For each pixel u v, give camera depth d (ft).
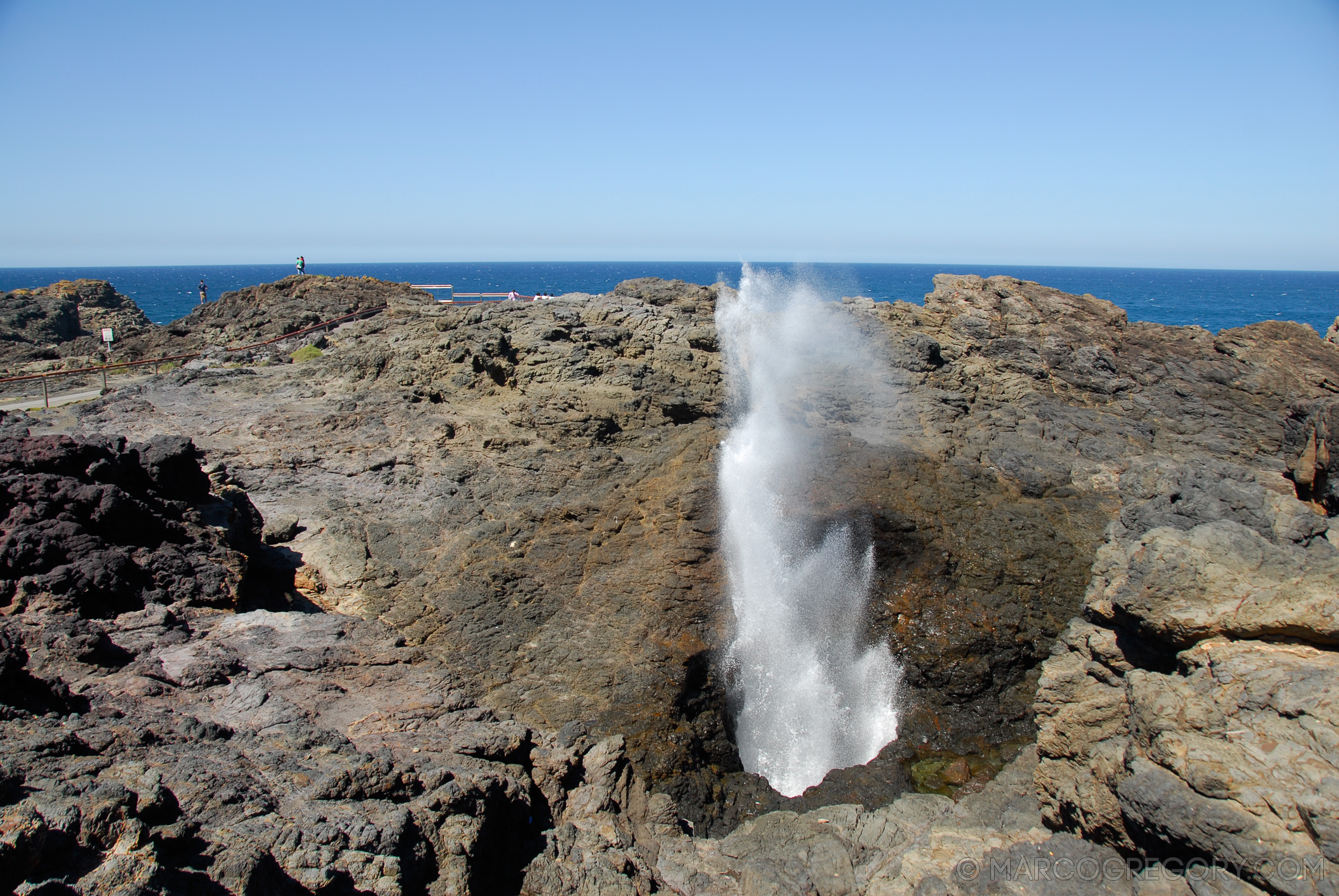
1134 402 80.59
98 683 33.47
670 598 51.08
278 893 23.30
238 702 34.76
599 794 38.91
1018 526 59.36
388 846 27.22
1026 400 79.87
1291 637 29.94
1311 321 382.42
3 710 28.60
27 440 44.91
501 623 49.34
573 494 59.11
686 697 47.85
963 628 54.54
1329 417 56.59
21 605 37.22
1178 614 32.32
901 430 70.64
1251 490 43.39
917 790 47.26
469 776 33.22
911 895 32.07
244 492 56.80
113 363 113.29
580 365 70.44
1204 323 366.63
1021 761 47.06
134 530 44.16
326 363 86.17
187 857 23.34
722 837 42.22
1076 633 40.14
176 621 40.45
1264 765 25.91
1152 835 27.68
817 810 43.09
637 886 34.17
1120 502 62.90
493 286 639.35
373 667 41.47
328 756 32.09
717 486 56.80
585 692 45.60
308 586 51.08
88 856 21.68
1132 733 31.53
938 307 93.09
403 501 59.36
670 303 90.27
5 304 150.82
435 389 74.59
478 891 30.01
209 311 143.84
